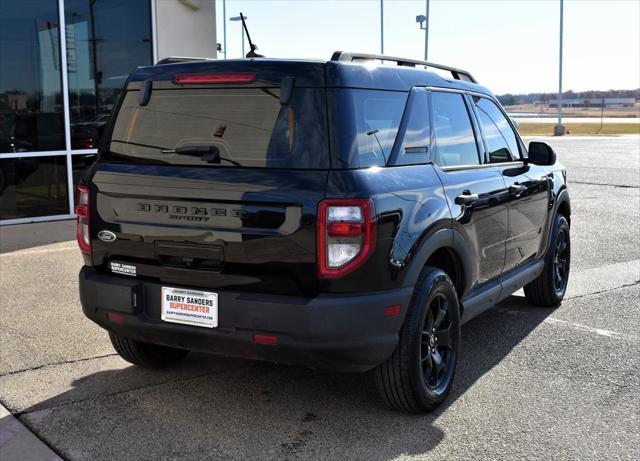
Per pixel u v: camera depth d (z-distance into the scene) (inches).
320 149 131.5
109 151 152.8
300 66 135.7
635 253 330.3
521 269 211.9
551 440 141.3
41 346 193.6
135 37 414.9
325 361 133.2
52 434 142.2
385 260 133.6
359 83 139.2
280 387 167.6
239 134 137.9
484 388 168.2
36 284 255.9
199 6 441.1
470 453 135.6
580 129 2031.3
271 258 131.7
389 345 137.0
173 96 146.6
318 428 145.8
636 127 2175.2
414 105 156.1
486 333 211.3
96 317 151.0
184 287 140.4
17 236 343.0
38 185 383.6
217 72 141.4
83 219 153.2
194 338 139.5
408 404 148.4
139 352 170.2
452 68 185.9
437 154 161.9
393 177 140.0
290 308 129.4
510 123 214.8
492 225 180.1
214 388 166.7
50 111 384.8
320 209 128.0
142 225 143.3
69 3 386.3
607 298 251.9
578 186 604.1
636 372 179.2
